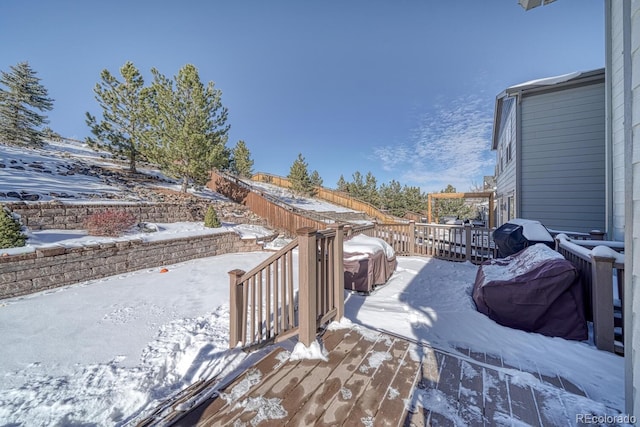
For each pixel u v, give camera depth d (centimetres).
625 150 144
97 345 280
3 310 377
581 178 664
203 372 230
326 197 2062
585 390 193
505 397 180
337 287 284
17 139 1368
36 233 573
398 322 308
